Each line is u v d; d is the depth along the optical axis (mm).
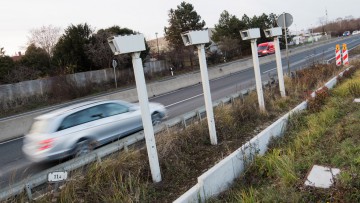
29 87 31062
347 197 4070
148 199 5520
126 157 6414
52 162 7828
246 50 54906
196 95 18328
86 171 6012
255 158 6145
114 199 5242
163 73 43156
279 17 14828
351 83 11203
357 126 6746
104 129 8734
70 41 38250
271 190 4797
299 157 5957
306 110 9445
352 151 5520
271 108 10648
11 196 5043
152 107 10484
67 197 5297
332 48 42969
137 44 5688
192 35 7105
